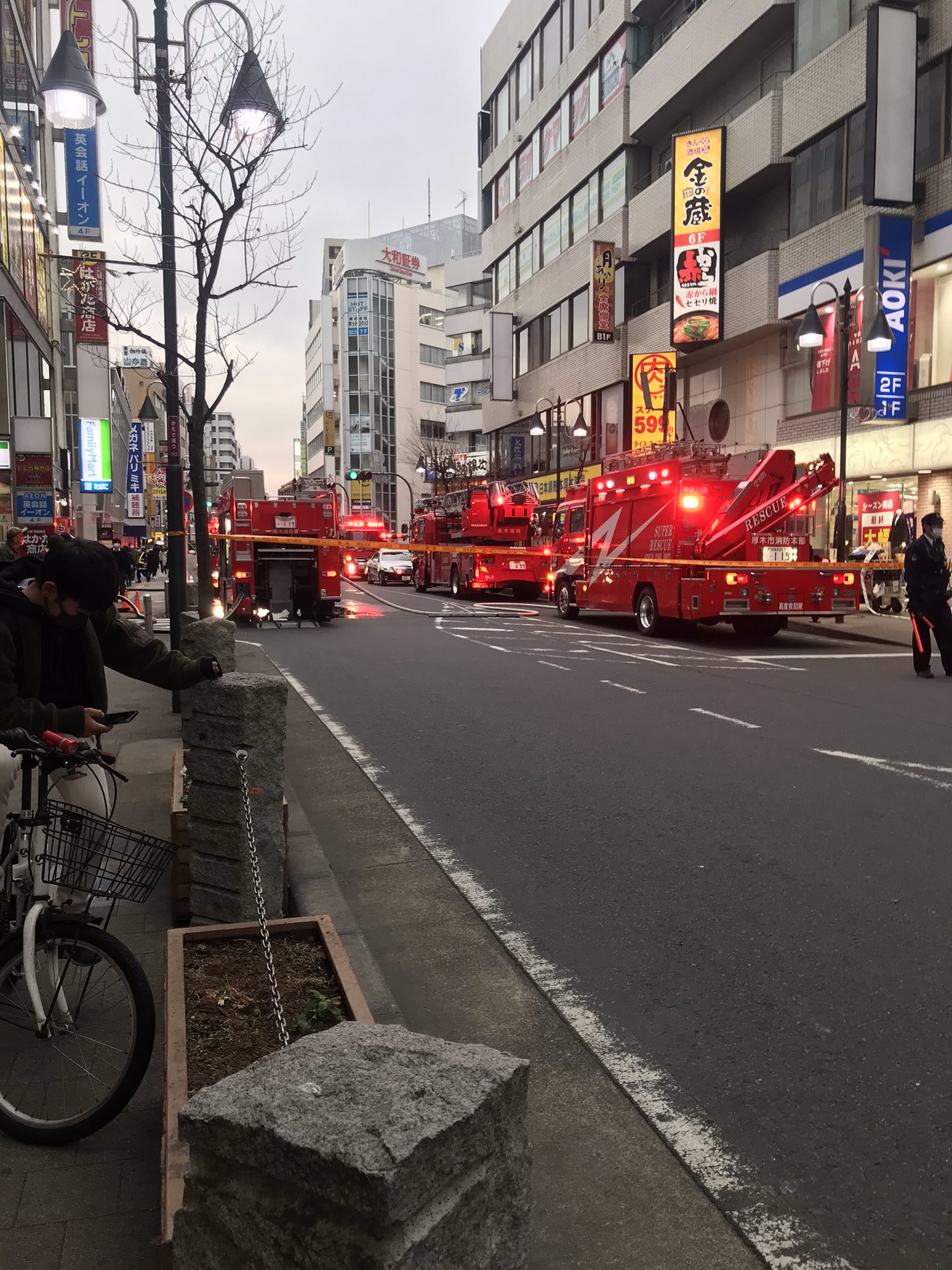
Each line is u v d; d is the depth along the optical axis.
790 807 6.48
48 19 36.16
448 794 7.03
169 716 9.77
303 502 22.03
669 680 12.30
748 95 29.56
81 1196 2.69
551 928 4.64
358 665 14.15
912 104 21.34
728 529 16.25
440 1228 1.38
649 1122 3.10
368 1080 1.52
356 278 105.94
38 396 33.56
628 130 35.50
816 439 25.62
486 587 30.50
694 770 7.53
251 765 4.14
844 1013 3.76
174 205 9.32
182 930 3.55
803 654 15.23
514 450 48.69
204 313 9.32
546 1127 3.08
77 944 2.98
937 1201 2.69
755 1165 2.86
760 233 29.58
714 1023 3.71
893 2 21.44
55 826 3.03
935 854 5.50
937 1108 3.12
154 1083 3.30
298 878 5.12
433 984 4.14
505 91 49.94
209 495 28.47
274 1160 1.41
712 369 31.69
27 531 26.41
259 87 8.81
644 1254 2.51
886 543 23.14
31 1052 3.08
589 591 20.77
